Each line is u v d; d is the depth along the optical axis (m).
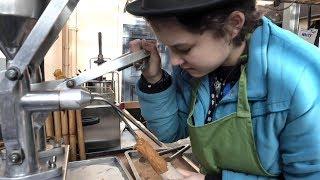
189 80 0.76
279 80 0.56
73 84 0.57
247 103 0.60
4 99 0.48
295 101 0.54
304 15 1.62
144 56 0.68
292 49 0.58
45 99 0.49
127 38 3.10
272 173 0.65
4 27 0.44
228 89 0.67
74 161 0.99
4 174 0.52
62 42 2.83
